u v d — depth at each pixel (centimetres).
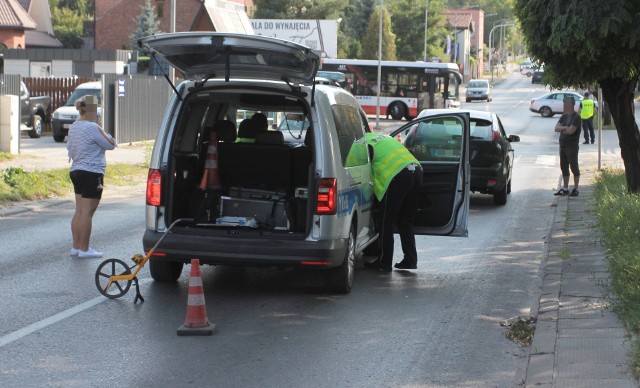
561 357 901
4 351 918
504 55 19300
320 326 1058
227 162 1245
